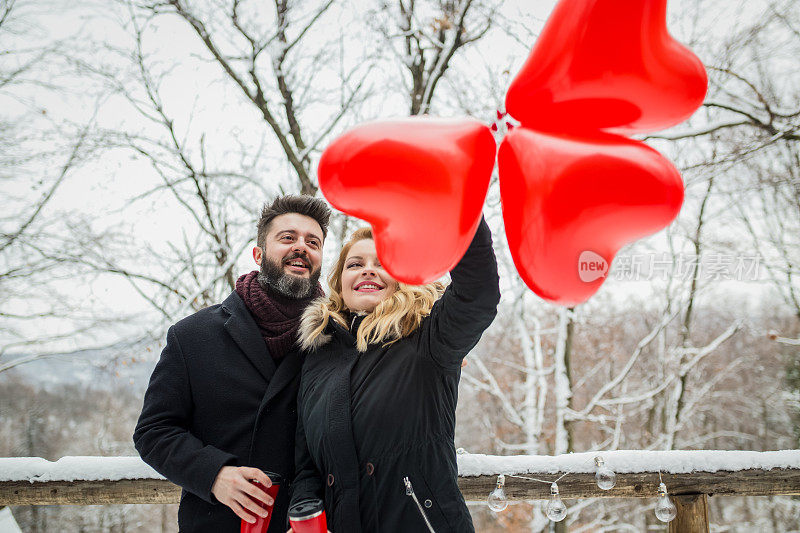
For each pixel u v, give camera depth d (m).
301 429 1.40
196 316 1.60
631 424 10.16
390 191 0.73
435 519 1.17
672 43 0.76
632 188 0.71
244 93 5.50
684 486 1.78
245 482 1.23
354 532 1.16
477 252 1.08
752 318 7.86
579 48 0.72
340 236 5.25
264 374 1.50
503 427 8.65
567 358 6.11
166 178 5.38
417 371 1.24
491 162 0.82
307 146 5.55
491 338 8.53
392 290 1.43
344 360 1.37
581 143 0.76
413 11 5.32
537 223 0.75
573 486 1.79
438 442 1.22
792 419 10.54
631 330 9.89
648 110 0.77
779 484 1.77
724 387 10.77
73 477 1.87
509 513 7.23
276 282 1.64
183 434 1.39
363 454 1.21
